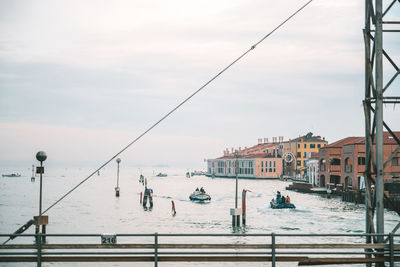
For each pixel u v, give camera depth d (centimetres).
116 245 1282
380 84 1408
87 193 12181
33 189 14700
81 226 5178
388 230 4694
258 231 4769
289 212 6844
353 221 5712
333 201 8950
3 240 3959
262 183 18612
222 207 7775
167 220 5803
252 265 2703
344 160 10200
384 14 1409
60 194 11794
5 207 7881
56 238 4050
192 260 1295
